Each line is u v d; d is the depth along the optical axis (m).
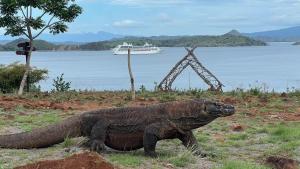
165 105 10.61
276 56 184.25
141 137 10.59
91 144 10.60
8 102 20.92
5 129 13.84
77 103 21.30
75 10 26.56
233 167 9.51
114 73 81.00
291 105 20.94
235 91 26.42
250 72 74.81
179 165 9.78
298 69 83.38
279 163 9.93
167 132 10.54
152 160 10.09
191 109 10.45
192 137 10.88
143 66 112.56
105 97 23.97
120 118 10.66
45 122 15.27
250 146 12.18
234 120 16.45
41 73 32.44
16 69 30.48
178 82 52.19
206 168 9.66
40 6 25.97
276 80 51.38
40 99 22.84
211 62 129.50
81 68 107.56
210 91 27.25
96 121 10.75
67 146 10.92
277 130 13.66
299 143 11.84
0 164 9.30
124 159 9.90
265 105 20.72
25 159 9.82
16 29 26.38
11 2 25.27
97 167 8.20
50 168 8.23
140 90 28.17
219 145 12.20
